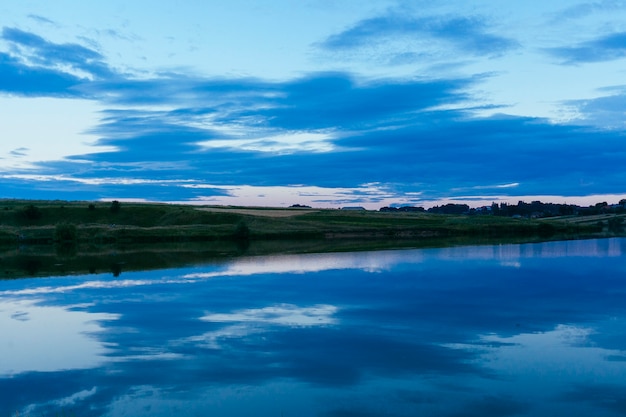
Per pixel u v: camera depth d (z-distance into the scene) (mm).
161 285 34375
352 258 51531
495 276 36156
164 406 13859
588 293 28750
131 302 28156
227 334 20766
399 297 28312
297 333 20734
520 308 24875
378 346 18750
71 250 69375
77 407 13898
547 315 23250
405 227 103688
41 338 20719
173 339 20172
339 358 17453
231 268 43875
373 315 23812
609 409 13188
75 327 22484
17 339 20625
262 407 13695
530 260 46906
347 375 15812
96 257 57625
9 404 14164
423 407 13484
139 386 15281
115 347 19250
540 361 16719
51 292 32125
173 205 144500
